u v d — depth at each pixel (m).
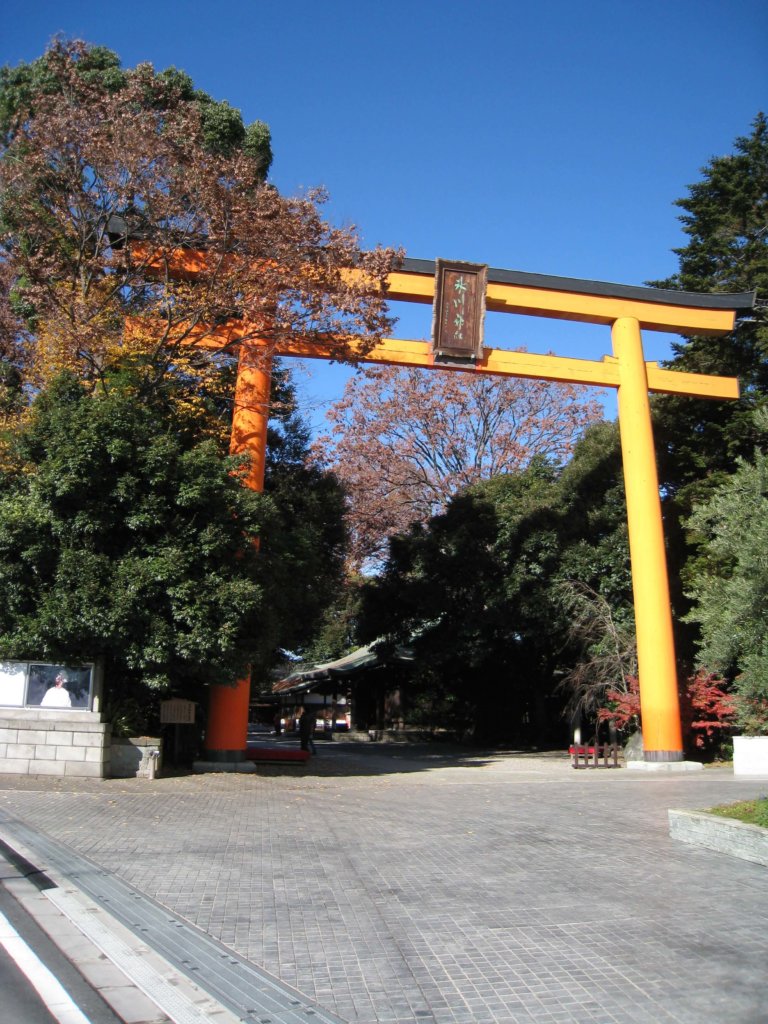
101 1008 4.84
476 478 40.78
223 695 18.77
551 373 23.27
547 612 28.28
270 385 21.25
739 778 17.62
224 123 24.42
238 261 17.66
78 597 14.75
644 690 21.98
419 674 38.41
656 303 24.17
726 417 26.95
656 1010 4.96
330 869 8.59
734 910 7.06
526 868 8.70
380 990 5.25
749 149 28.58
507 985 5.35
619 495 28.33
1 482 16.88
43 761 15.30
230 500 16.45
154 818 11.63
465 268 22.58
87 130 16.92
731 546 9.88
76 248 18.41
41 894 7.34
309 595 22.19
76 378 16.58
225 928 6.45
